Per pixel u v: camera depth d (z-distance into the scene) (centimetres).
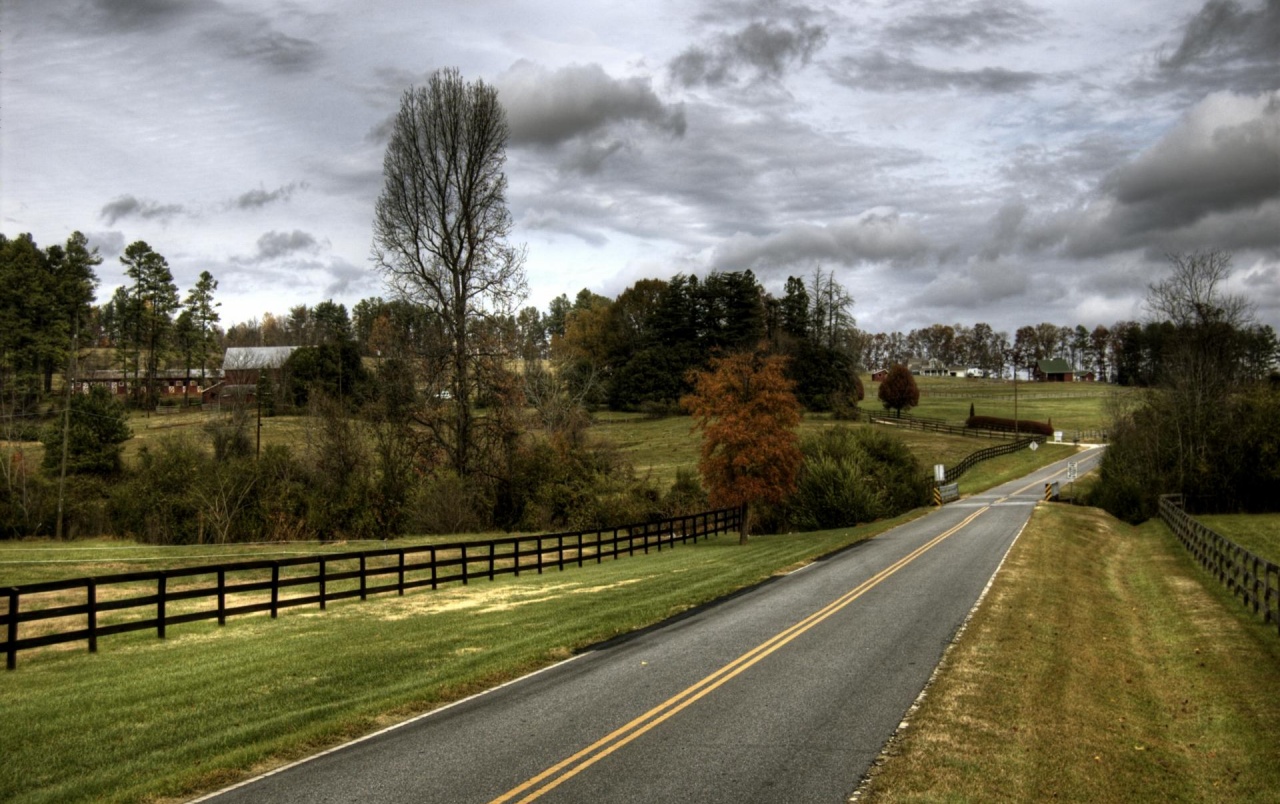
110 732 1045
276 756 969
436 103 4147
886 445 5138
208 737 1021
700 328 11156
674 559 2962
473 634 1623
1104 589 2402
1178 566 2861
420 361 4203
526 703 1162
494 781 873
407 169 4138
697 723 1066
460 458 4238
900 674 1299
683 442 8069
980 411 13000
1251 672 1448
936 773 901
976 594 2006
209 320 11381
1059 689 1256
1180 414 5147
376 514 4109
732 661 1388
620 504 4353
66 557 3316
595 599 2033
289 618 1894
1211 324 5469
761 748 974
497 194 4203
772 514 4459
